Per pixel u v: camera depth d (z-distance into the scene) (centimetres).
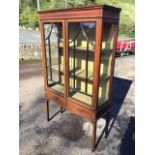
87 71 298
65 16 245
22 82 613
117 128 356
